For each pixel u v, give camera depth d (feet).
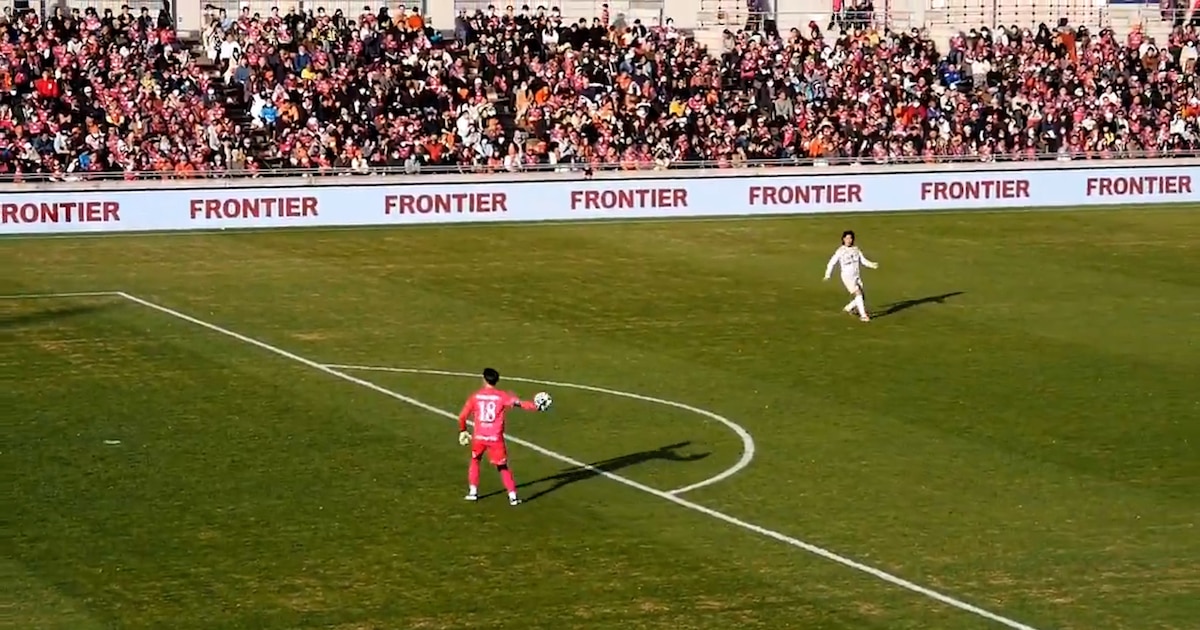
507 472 142.41
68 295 242.17
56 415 173.47
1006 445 162.40
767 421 171.73
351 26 379.55
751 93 374.43
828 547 131.75
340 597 120.47
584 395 183.73
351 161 333.01
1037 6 437.17
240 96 354.13
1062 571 126.52
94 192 302.04
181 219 306.35
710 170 339.36
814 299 242.58
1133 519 139.23
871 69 383.65
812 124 365.20
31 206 299.79
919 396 183.11
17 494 145.48
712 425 170.30
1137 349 208.95
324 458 157.38
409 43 369.91
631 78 369.09
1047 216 331.77
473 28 381.19
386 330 219.00
